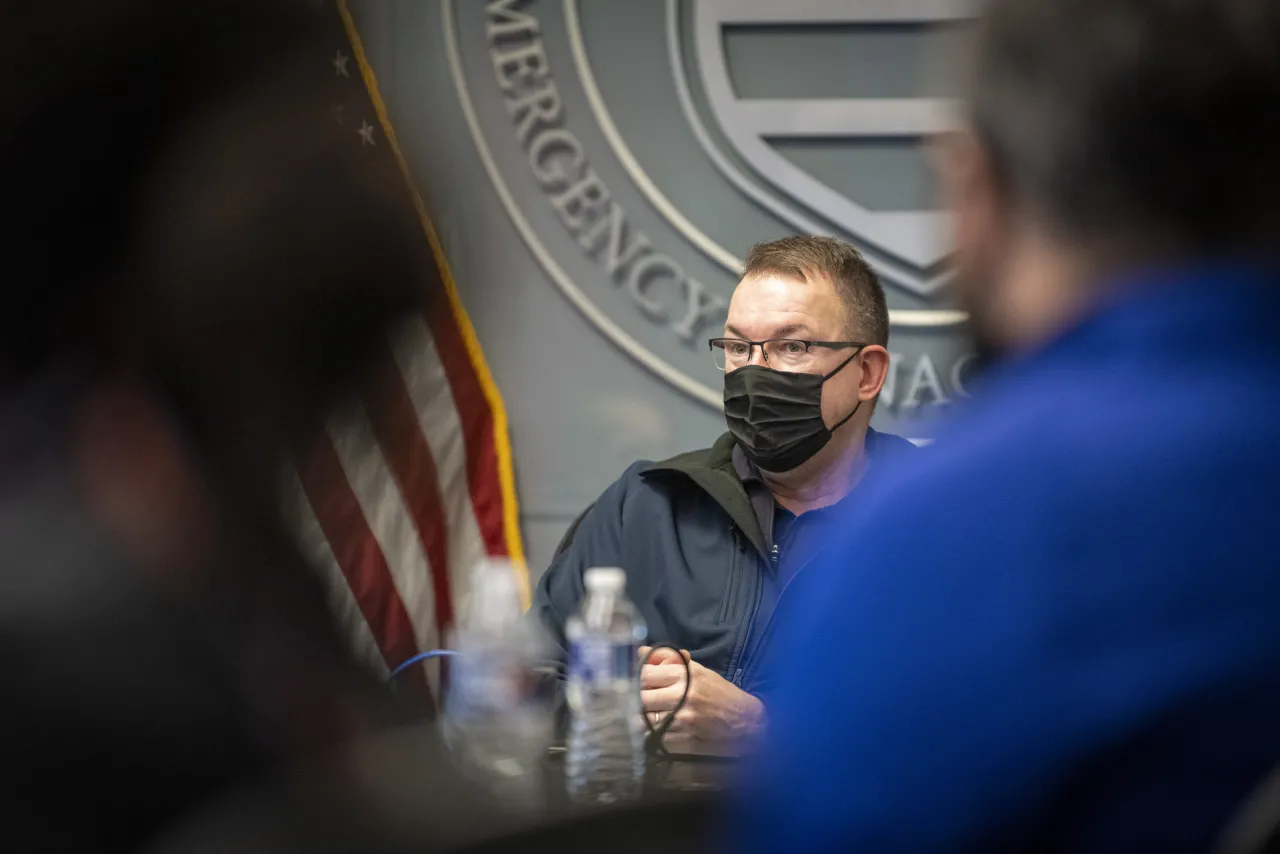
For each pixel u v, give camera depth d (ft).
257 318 3.67
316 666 4.40
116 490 4.05
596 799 7.13
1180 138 4.65
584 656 13.44
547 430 25.59
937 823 4.44
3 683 3.97
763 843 5.05
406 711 5.17
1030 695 4.40
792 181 25.39
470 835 4.91
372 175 3.72
